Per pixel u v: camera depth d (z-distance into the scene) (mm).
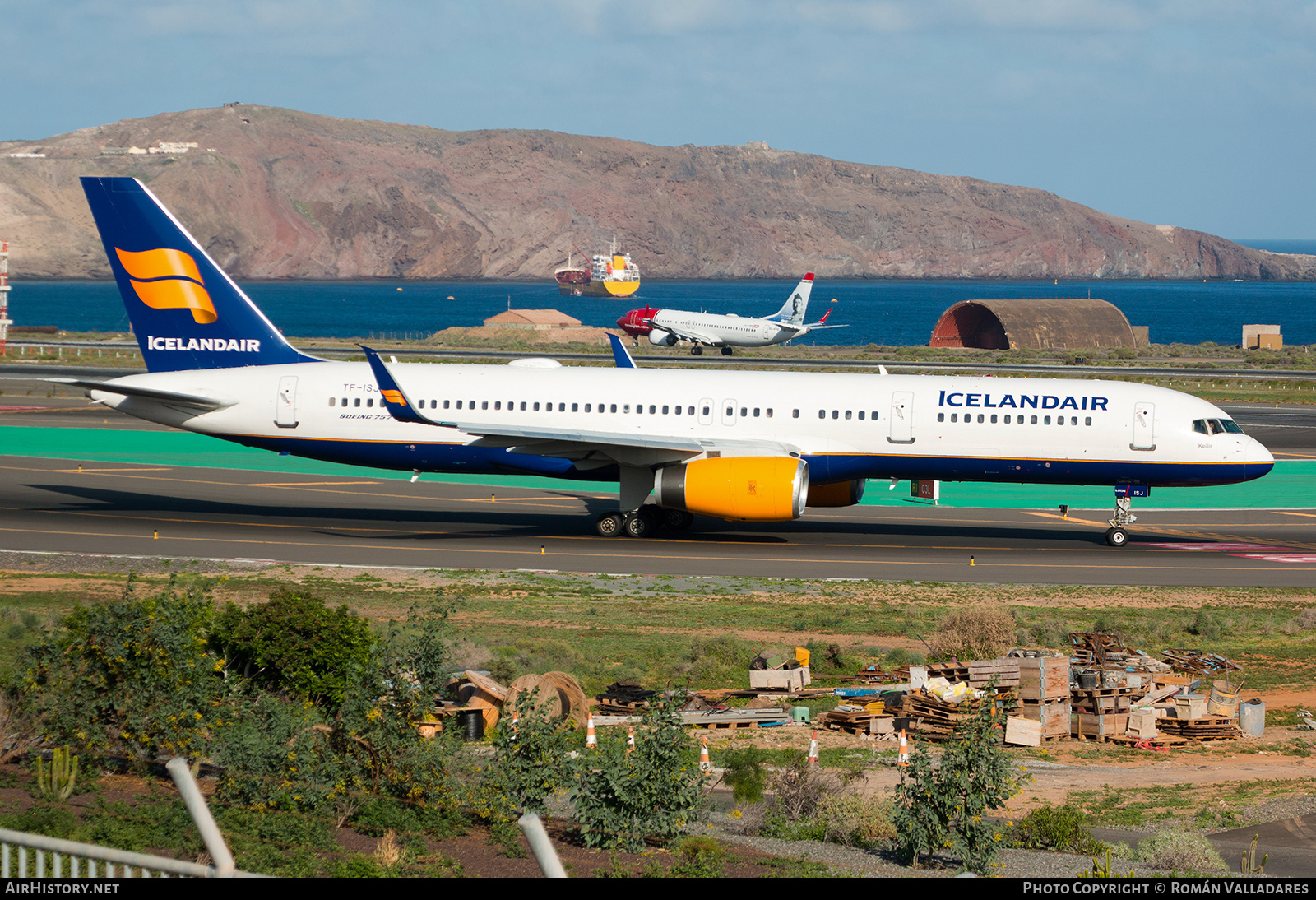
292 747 58969
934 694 84812
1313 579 135500
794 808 63562
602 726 79500
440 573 129750
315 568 130375
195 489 179875
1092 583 131875
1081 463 146250
